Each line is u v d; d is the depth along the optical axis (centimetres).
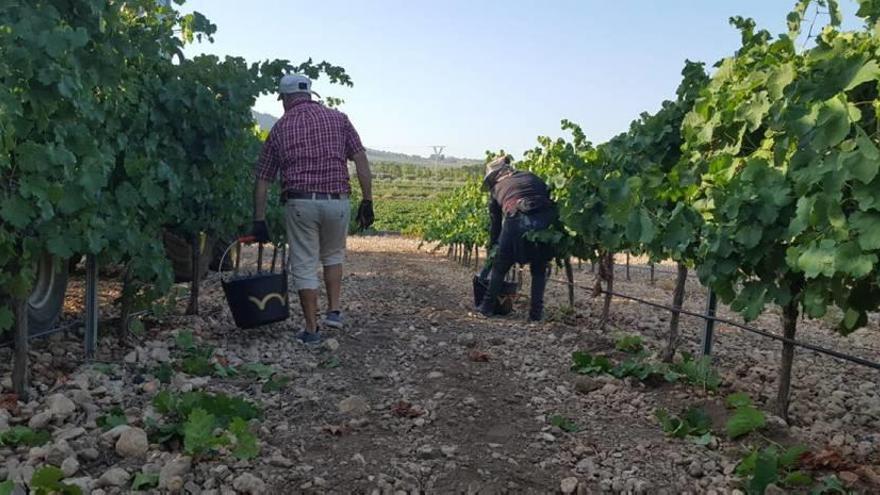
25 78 336
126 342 493
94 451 296
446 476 298
